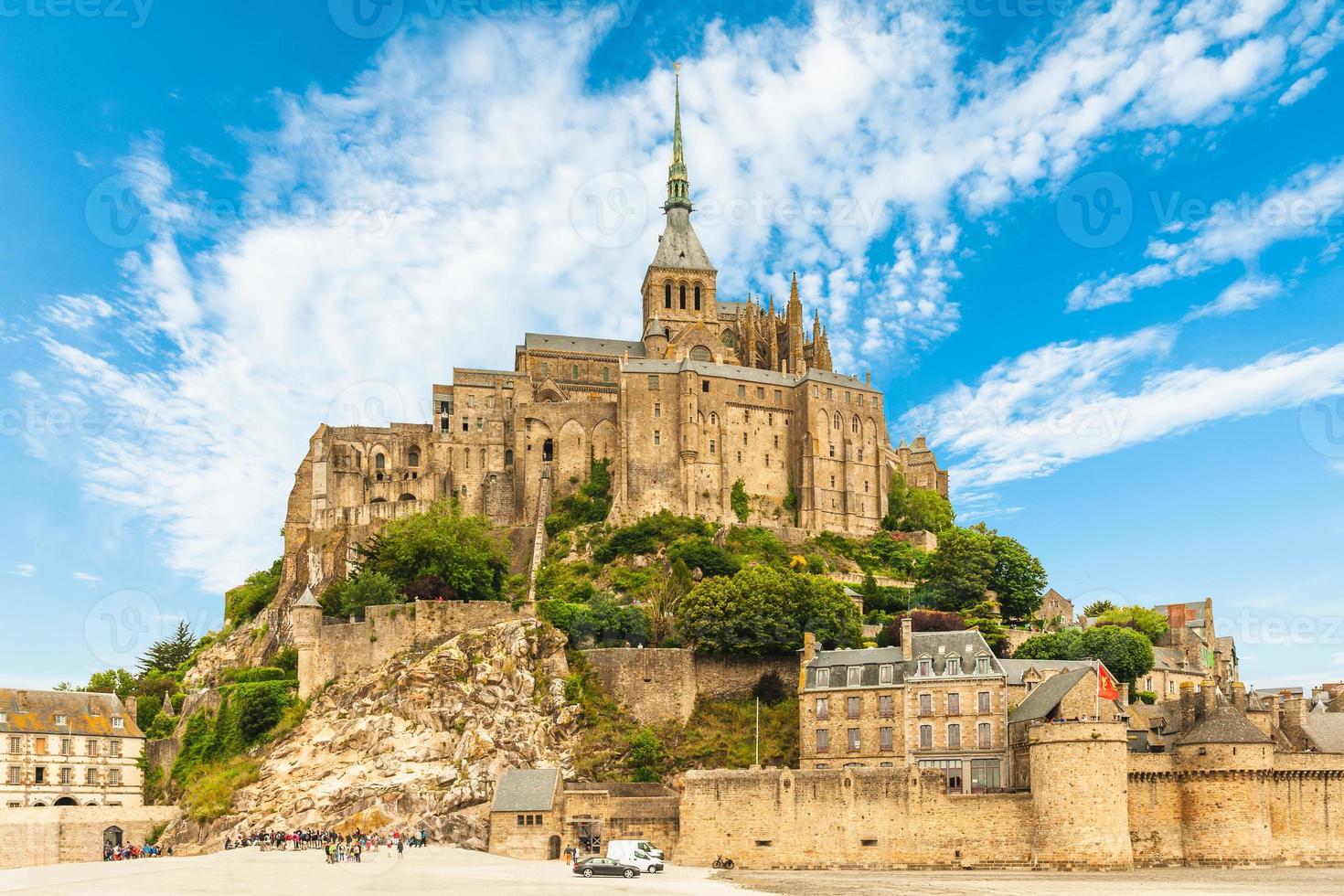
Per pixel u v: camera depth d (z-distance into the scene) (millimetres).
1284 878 101438
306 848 121438
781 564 196125
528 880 94438
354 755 140250
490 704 141375
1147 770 114062
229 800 138750
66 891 84375
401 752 138625
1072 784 107938
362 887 87062
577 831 119000
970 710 125688
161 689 187375
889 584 196500
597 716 143875
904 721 127562
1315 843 113500
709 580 161375
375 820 130000
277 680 160250
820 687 132875
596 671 148125
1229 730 112750
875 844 112000
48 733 152125
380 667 151000
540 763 135250
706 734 143625
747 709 147250
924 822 111688
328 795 134250
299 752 142750
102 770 155750
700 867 113688
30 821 128750
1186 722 119000
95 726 157000
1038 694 124688
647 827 118688
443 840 125062
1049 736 109438
